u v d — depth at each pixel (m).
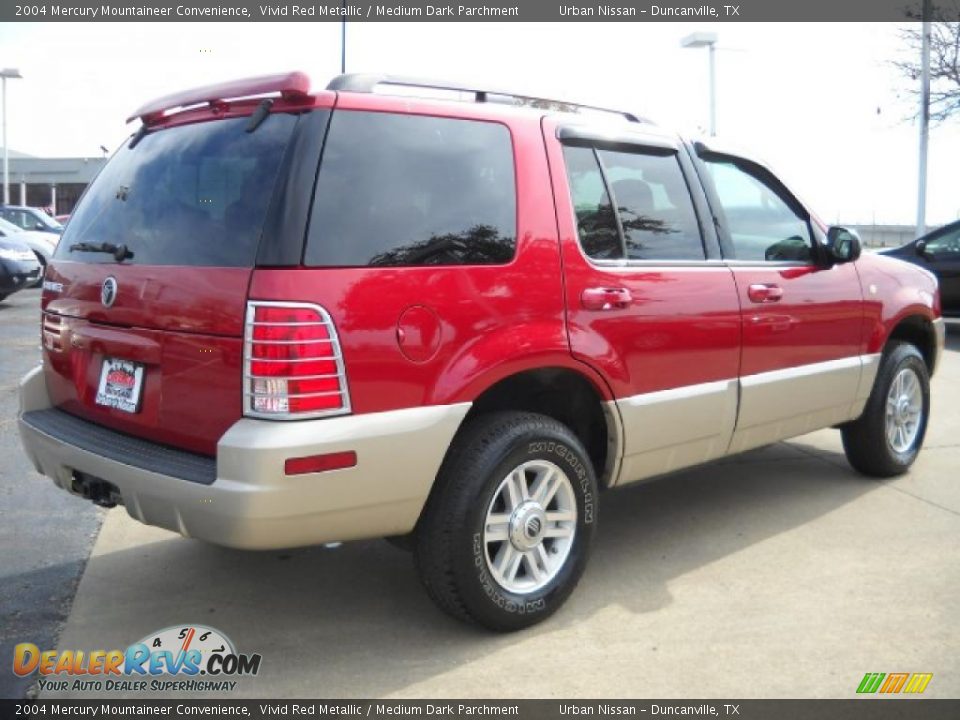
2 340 10.25
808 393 4.52
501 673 3.09
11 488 5.04
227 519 2.75
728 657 3.19
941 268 11.30
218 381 2.88
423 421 2.97
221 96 3.15
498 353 3.16
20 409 3.79
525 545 3.34
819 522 4.58
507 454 3.20
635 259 3.72
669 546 4.27
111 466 3.06
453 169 3.20
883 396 5.06
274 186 2.86
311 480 2.77
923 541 4.29
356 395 2.85
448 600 3.21
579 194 3.57
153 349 3.08
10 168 45.91
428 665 3.15
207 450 2.96
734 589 3.77
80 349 3.46
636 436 3.69
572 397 3.70
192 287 2.94
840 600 3.65
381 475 2.91
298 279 2.77
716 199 4.17
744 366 4.14
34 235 16.16
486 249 3.21
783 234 4.52
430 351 3.01
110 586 3.80
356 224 2.92
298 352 2.75
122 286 3.19
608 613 3.55
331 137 2.94
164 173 3.27
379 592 3.76
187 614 3.55
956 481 5.27
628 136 3.82
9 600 3.65
